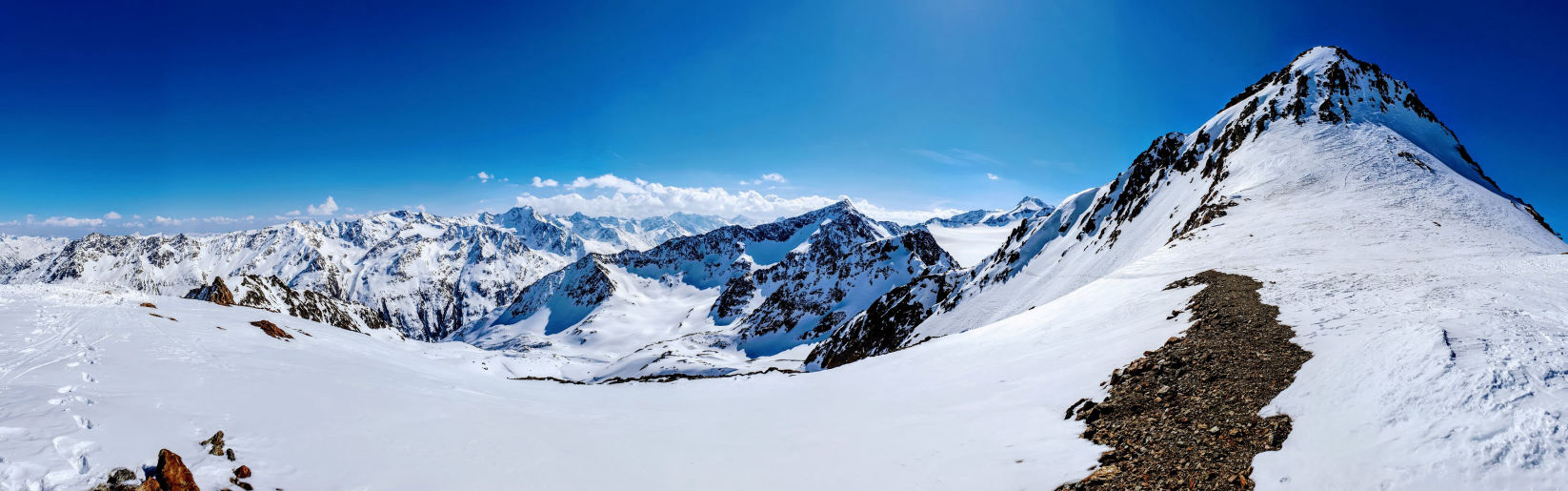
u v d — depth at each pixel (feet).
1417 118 258.16
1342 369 40.16
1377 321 50.88
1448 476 26.30
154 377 58.49
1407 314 52.08
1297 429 34.17
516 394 91.56
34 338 74.13
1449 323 44.32
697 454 49.55
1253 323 61.11
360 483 38.14
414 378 94.43
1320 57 309.22
